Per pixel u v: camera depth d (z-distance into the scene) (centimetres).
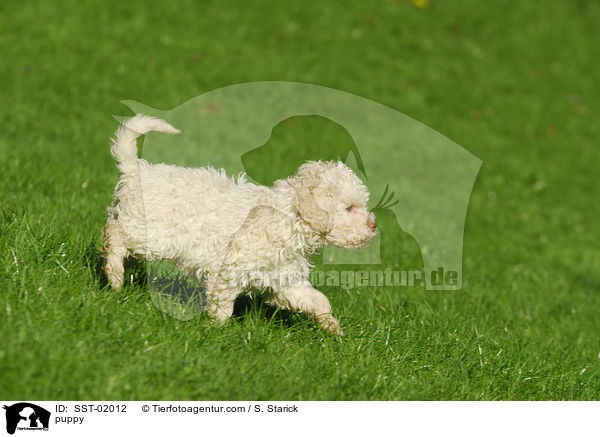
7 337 439
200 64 1817
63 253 592
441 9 2494
